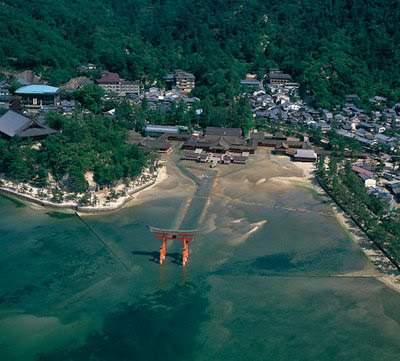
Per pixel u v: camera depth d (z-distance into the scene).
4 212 150.62
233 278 118.69
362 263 126.75
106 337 98.19
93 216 150.12
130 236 138.25
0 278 116.00
